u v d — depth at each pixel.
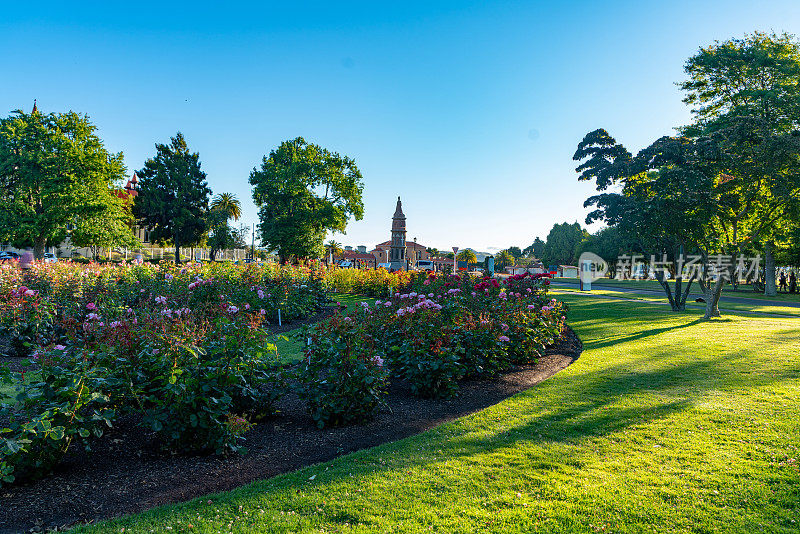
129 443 4.53
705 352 8.74
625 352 9.16
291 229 40.12
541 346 8.98
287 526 3.06
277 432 5.02
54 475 3.81
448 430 4.98
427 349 6.35
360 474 3.85
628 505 3.32
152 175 53.44
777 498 3.37
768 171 12.90
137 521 3.11
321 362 5.23
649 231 14.41
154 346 4.45
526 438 4.67
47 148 30.64
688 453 4.18
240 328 4.87
